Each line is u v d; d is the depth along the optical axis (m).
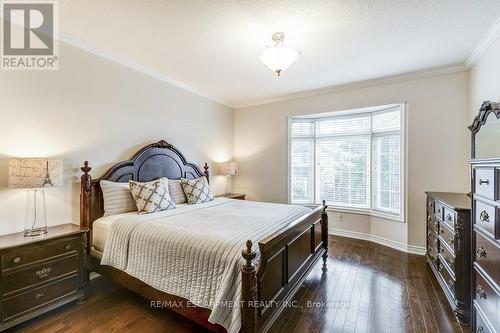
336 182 4.53
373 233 4.08
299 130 4.76
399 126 3.70
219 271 1.64
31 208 2.33
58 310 2.15
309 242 2.59
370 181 4.18
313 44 2.62
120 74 3.09
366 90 3.85
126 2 1.96
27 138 2.31
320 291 2.48
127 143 3.18
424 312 2.12
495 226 1.38
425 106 3.40
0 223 2.14
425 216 3.40
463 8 2.01
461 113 3.19
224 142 4.95
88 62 2.76
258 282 1.54
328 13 2.09
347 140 4.43
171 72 3.49
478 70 2.82
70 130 2.62
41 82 2.40
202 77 3.67
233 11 2.07
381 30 2.35
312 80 3.76
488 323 1.46
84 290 2.30
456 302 2.02
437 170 3.34
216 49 2.77
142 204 2.74
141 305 2.24
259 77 3.65
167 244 1.91
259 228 2.12
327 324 1.98
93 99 2.81
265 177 4.88
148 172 3.34
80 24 2.30
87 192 2.63
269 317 1.68
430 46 2.67
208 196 3.66
